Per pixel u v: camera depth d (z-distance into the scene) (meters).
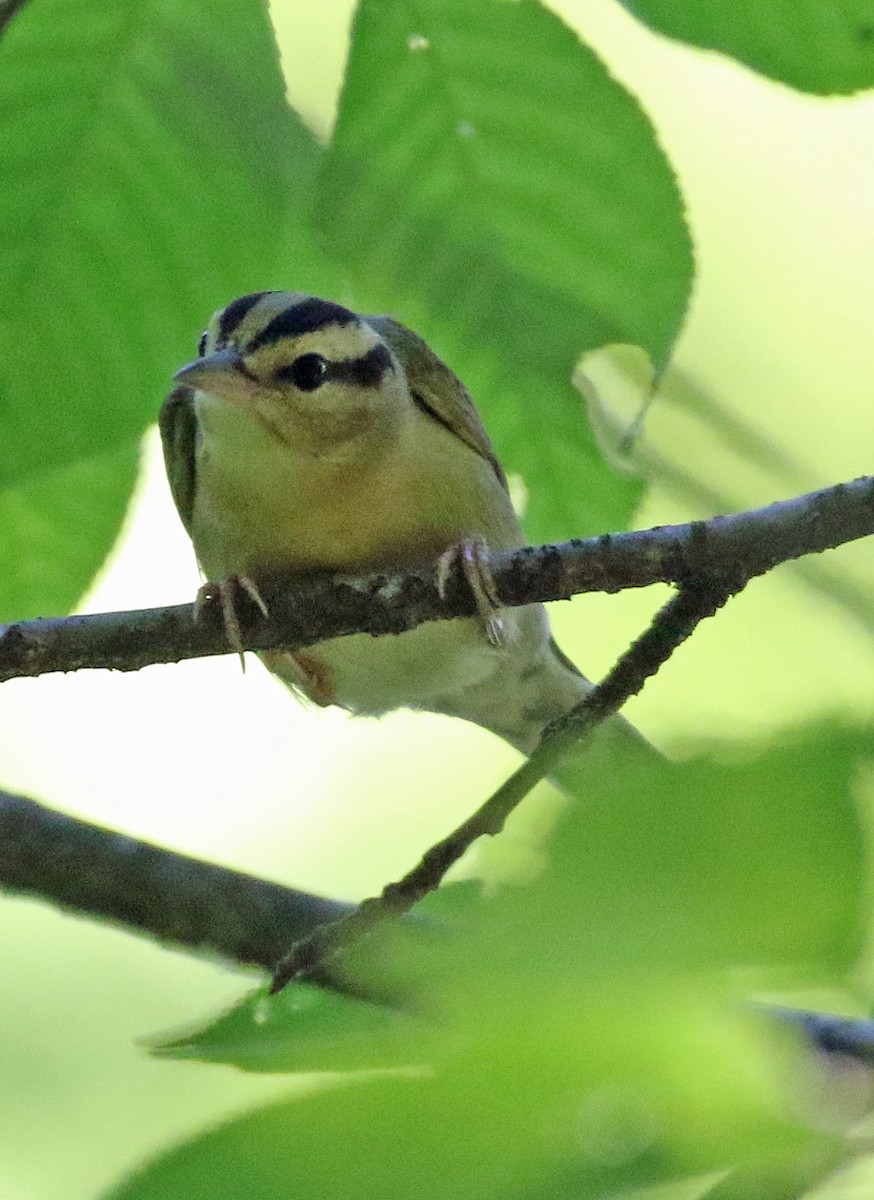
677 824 2.33
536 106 7.07
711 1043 2.58
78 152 7.34
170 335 7.61
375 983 4.50
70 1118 3.18
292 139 7.37
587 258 7.32
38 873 10.16
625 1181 2.56
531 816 2.46
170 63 7.25
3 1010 6.34
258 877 10.15
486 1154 2.47
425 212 7.29
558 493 8.14
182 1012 9.51
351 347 9.86
